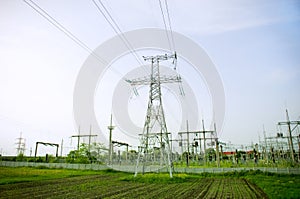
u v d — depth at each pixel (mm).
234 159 67250
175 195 20531
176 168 48375
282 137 59219
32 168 57812
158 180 33125
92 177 39969
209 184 30062
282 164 53781
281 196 19109
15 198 18641
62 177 38594
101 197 19219
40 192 21891
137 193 21609
